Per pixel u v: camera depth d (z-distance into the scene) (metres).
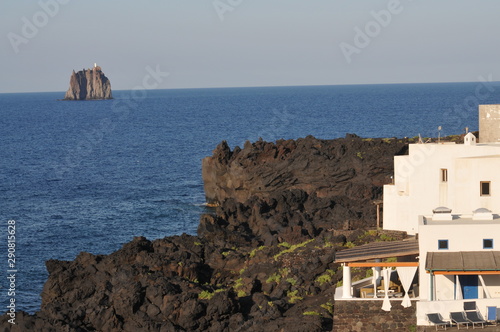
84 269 94.25
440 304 65.81
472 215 74.12
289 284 86.94
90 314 81.06
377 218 108.69
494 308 64.75
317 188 142.50
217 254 101.00
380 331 68.31
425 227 68.00
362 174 140.38
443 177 94.19
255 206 126.94
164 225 146.50
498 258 66.06
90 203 171.88
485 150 90.44
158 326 79.19
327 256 90.75
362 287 74.12
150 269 93.25
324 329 73.50
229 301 80.88
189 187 191.88
